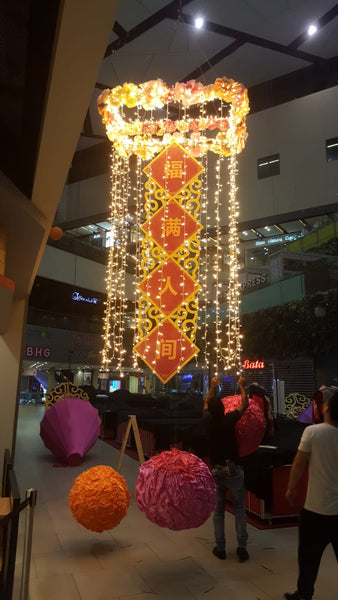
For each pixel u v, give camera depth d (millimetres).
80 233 29812
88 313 29969
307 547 2842
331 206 19641
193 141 6973
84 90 2381
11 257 5195
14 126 3018
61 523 5035
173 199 6664
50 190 3688
